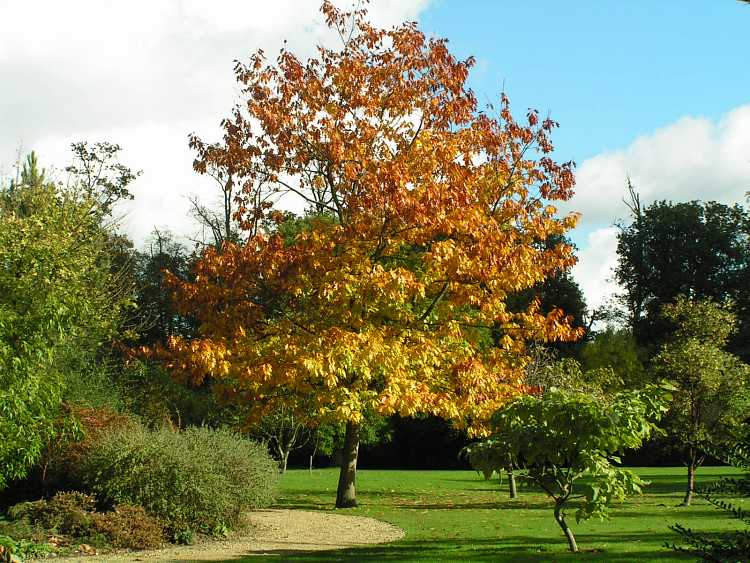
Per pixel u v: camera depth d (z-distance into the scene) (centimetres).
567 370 2617
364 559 1073
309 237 1709
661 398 1081
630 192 5578
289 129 1870
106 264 2853
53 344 1608
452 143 1806
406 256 1825
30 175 2666
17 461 1448
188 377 1812
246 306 1778
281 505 2020
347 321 1700
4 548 1071
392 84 1891
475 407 1770
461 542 1242
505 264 1700
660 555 992
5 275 1490
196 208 3956
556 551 1077
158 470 1418
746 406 1822
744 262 5000
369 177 1630
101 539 1276
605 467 1024
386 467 4616
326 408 1616
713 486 543
